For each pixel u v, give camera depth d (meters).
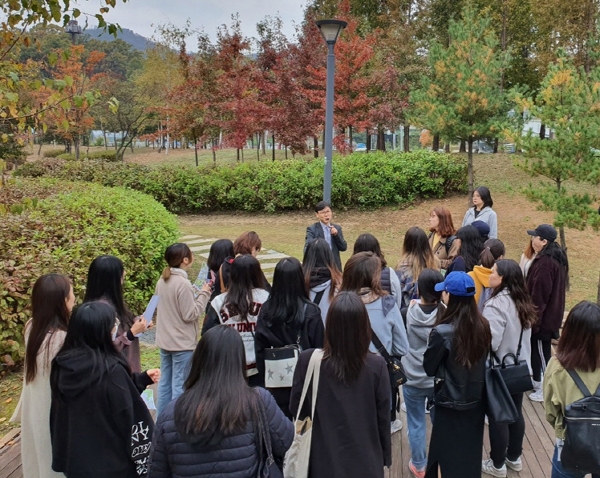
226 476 1.97
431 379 3.50
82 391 2.44
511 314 3.46
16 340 5.36
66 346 2.51
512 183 14.94
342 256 10.89
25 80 4.81
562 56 8.14
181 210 15.50
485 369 3.03
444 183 14.86
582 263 10.12
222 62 18.97
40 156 36.56
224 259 4.39
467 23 12.38
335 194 14.34
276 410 2.17
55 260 5.83
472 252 4.99
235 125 17.72
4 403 4.92
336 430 2.50
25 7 4.55
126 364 2.59
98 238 6.76
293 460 2.58
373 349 3.31
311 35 18.20
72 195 9.14
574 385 2.75
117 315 3.32
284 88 16.78
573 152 7.78
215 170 15.48
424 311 3.47
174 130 19.89
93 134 53.91
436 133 12.41
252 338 3.49
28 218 6.99
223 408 1.97
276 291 3.21
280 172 14.79
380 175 14.32
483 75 11.56
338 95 17.44
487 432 4.28
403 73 18.73
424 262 4.59
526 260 5.18
